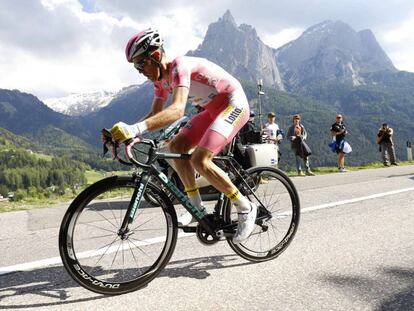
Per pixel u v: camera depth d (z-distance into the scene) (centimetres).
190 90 306
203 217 299
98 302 249
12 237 445
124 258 314
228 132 294
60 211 616
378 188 696
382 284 262
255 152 706
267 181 340
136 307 240
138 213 290
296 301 242
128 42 279
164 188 296
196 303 244
